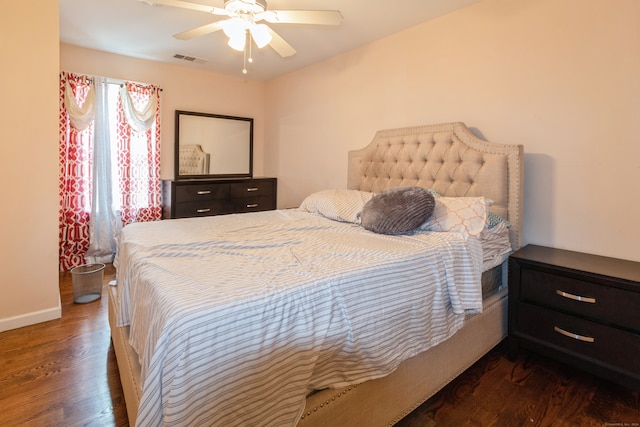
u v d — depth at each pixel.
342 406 1.26
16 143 2.33
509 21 2.38
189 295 1.09
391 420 1.44
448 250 1.76
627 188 1.97
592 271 1.75
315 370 1.21
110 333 2.33
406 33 3.01
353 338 1.28
